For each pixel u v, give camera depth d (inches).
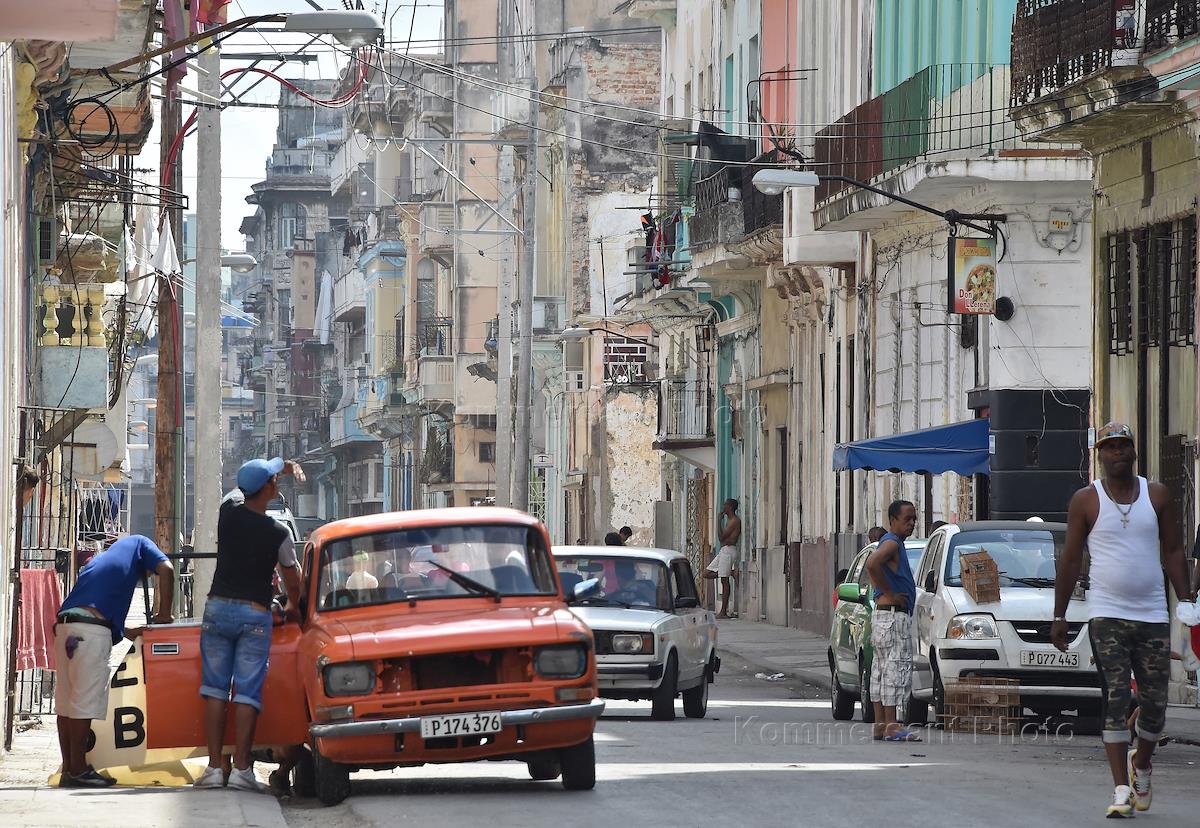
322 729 1143.0
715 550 4259.4
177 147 2625.5
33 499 2059.5
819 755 1461.6
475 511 1290.6
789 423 3725.4
